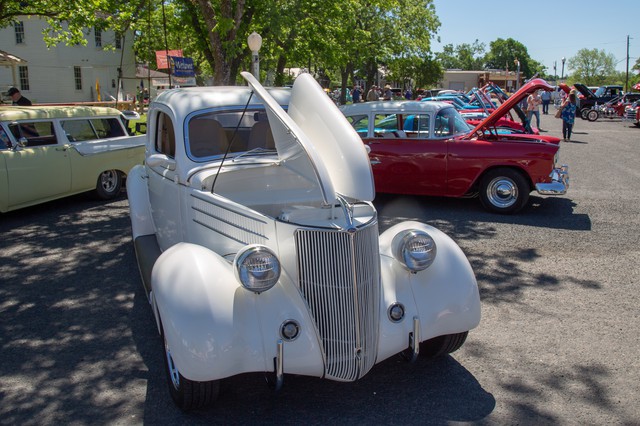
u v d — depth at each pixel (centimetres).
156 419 345
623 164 1330
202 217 404
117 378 395
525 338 450
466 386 379
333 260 325
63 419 346
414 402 360
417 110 881
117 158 981
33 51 3406
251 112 463
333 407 356
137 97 3697
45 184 859
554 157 827
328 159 361
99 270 622
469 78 6319
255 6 1453
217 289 322
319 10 1622
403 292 359
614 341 444
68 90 3506
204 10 1247
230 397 368
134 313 507
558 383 383
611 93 3228
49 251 692
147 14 1595
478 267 621
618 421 339
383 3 2239
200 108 451
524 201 842
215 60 1270
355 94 3075
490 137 887
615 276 589
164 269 337
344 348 331
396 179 892
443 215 858
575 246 693
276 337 320
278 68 1898
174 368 348
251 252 315
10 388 383
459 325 363
